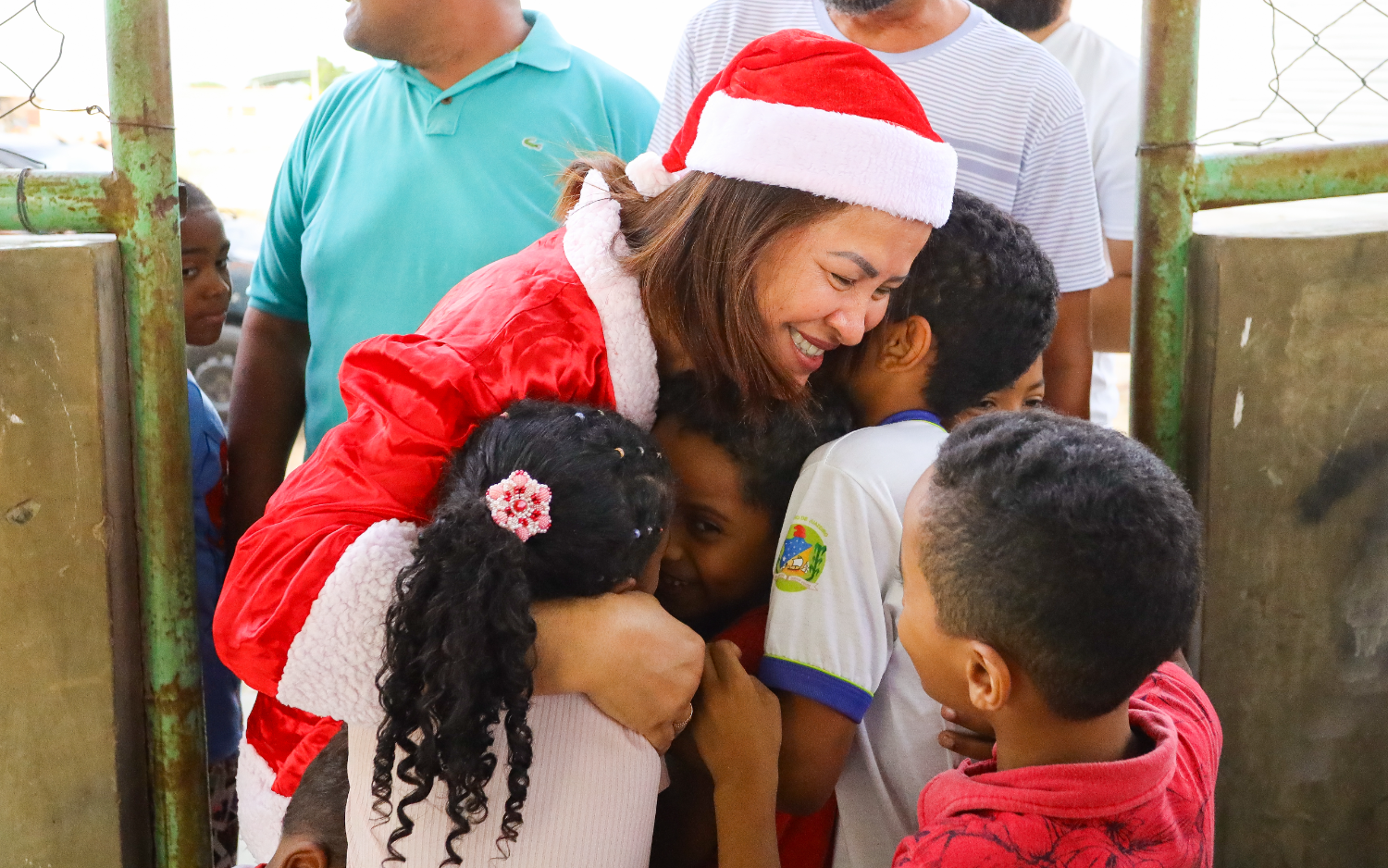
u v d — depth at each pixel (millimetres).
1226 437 1473
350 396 1236
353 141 1961
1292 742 1546
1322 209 1886
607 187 1357
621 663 1113
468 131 1878
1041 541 940
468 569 1027
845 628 1178
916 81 1832
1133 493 947
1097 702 967
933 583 1012
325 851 1282
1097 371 2377
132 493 1432
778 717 1167
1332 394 1467
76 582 1356
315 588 1106
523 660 1037
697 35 1969
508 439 1104
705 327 1236
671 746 1314
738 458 1290
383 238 1861
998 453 995
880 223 1192
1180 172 1462
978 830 952
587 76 1966
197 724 1509
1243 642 1520
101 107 1395
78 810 1405
